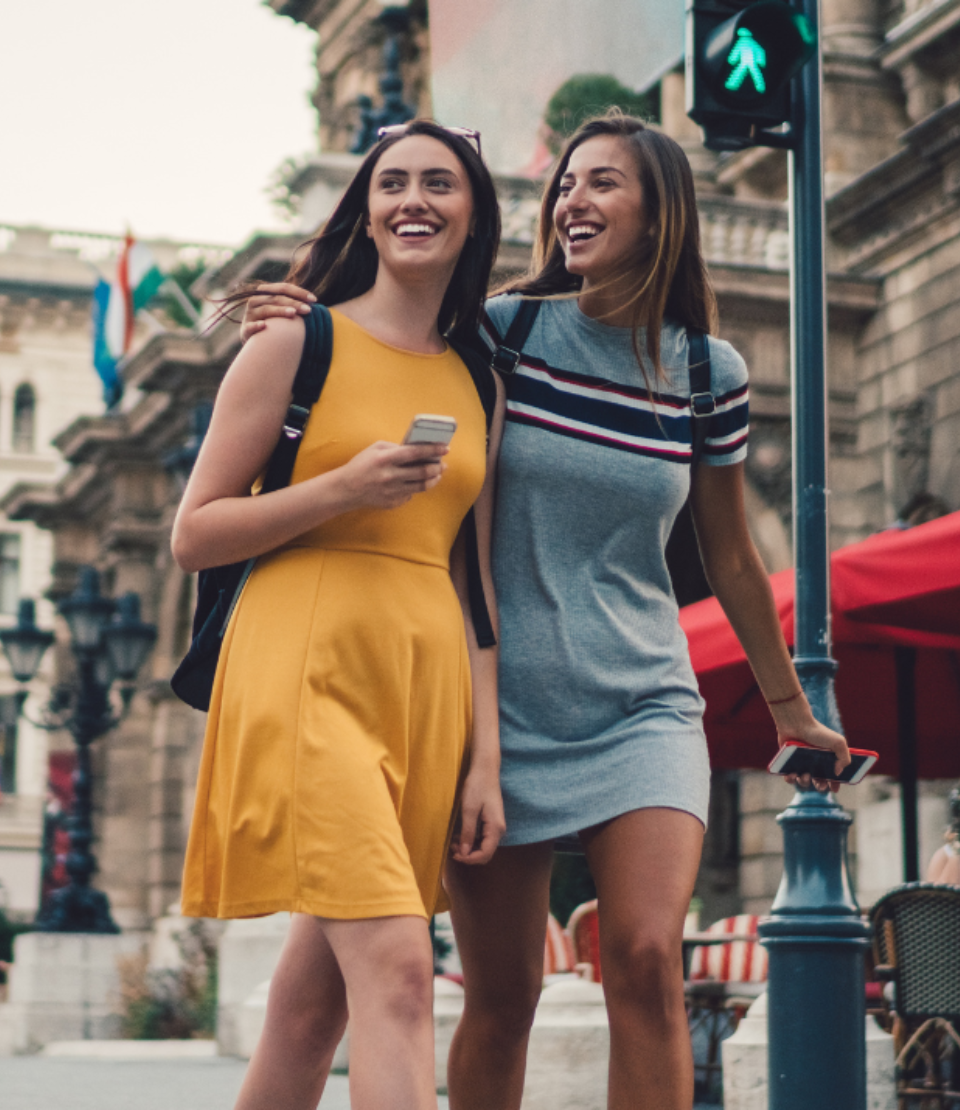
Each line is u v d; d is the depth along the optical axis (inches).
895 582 245.3
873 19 732.7
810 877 184.9
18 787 1883.6
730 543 133.9
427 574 113.5
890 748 346.9
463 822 116.0
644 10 573.9
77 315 2052.2
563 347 126.0
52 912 636.7
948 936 238.2
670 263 125.2
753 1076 235.0
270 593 110.0
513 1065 129.0
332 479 105.7
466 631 120.2
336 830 103.7
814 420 195.2
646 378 124.8
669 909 116.8
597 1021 256.2
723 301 644.7
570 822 120.4
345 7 1017.5
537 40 593.3
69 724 633.6
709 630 281.6
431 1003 102.5
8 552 1982.0
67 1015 594.2
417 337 117.6
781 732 141.5
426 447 105.3
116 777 886.4
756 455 645.3
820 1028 180.4
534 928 126.1
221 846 109.3
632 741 121.7
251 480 111.4
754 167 748.6
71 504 1015.6
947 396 624.1
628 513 125.2
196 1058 423.5
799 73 201.3
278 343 110.8
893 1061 235.1
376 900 102.1
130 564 874.8
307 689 107.0
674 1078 116.0
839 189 693.9
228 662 110.7
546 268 131.4
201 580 117.2
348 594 109.1
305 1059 117.6
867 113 719.1
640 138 127.4
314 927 117.2
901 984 241.9
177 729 855.7
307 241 123.0
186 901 111.6
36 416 2033.7
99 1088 303.1
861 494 660.7
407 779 111.5
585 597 124.6
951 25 664.4
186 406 802.8
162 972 590.6
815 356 196.1
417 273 115.6
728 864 709.3
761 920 188.1
